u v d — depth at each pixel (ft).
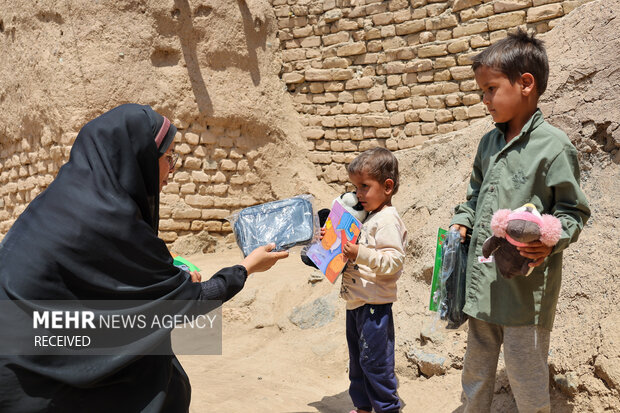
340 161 30.12
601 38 13.30
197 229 27.81
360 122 29.45
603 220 11.32
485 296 8.69
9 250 6.28
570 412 9.32
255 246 9.39
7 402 6.02
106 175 6.47
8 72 29.04
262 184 30.09
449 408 10.67
